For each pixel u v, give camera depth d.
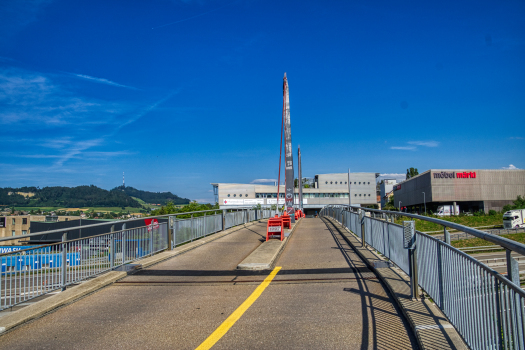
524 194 82.62
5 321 5.68
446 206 76.81
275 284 8.05
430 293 5.28
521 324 2.71
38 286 6.72
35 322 5.88
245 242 15.67
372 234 11.09
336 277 8.42
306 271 9.30
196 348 4.70
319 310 6.06
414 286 5.99
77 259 7.94
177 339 5.02
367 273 8.66
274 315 5.91
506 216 41.53
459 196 82.12
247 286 7.97
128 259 10.23
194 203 63.97
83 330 5.46
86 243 8.31
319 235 17.98
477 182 82.50
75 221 38.56
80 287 7.66
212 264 10.73
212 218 18.30
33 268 6.65
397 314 5.65
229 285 8.12
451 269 4.39
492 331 3.23
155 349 4.70
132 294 7.50
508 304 2.92
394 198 115.38
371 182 118.44
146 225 11.47
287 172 29.64
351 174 118.44
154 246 11.91
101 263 8.87
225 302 6.77
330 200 116.81
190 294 7.43
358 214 14.63
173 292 7.61
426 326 4.77
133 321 5.82
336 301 6.52
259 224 26.27
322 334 5.01
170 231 12.93
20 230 70.44
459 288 4.12
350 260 10.50
